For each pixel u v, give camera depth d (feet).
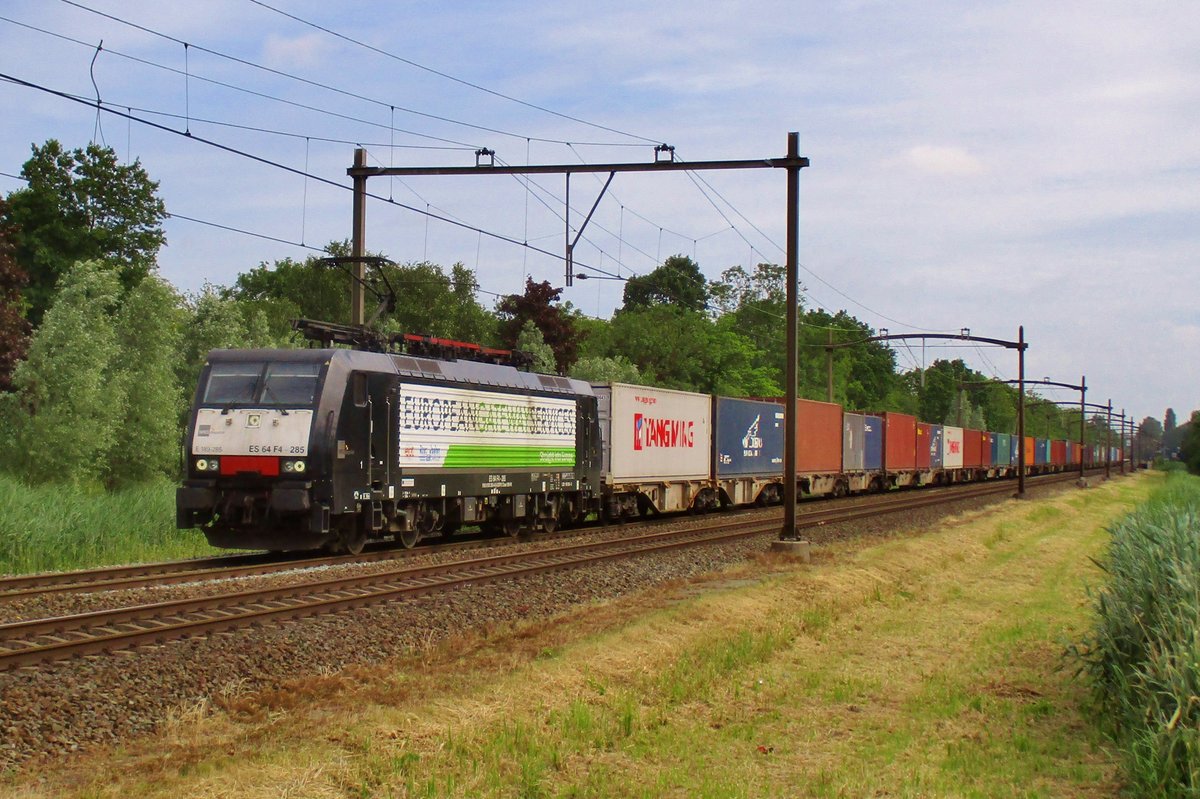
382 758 24.57
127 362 104.47
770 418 125.49
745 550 73.26
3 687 29.48
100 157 174.50
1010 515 112.98
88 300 96.99
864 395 344.28
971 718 32.19
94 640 34.42
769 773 26.21
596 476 88.22
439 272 237.86
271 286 276.82
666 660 35.99
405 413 64.95
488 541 73.67
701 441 108.68
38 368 93.61
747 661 37.96
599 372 178.29
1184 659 26.66
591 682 32.14
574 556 65.26
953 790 25.13
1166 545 34.58
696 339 232.53
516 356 82.43
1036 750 28.73
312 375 59.21
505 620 45.16
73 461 92.27
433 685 31.32
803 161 65.16
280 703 30.27
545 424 80.59
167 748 26.00
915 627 47.14
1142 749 25.67
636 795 24.08
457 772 24.31
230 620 39.14
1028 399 417.69
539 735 27.30
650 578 58.80
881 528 92.07
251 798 21.90
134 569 53.36
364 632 39.99
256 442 57.98
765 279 310.86
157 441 104.17
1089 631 39.70
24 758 25.05
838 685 35.40
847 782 25.26
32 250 167.32
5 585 47.11
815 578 54.85
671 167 64.85
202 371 60.95
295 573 53.62
